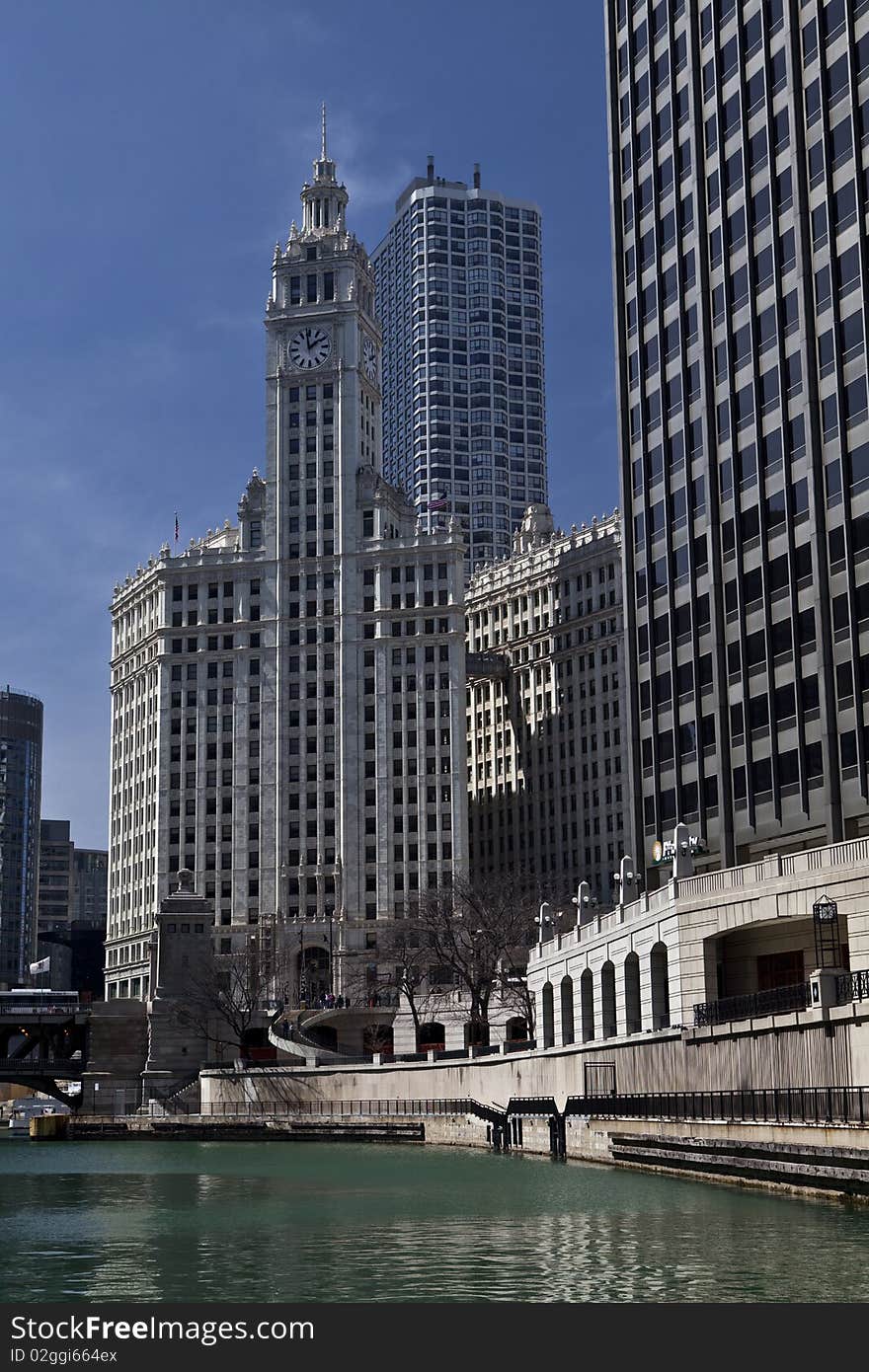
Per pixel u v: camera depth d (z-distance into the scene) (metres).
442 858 196.12
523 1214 53.25
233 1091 143.25
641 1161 69.94
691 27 99.50
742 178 93.75
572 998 100.44
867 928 61.38
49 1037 183.50
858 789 81.31
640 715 102.19
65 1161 105.31
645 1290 35.62
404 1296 36.25
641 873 100.44
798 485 87.56
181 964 170.62
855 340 83.38
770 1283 35.84
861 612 82.00
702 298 96.94
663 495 101.00
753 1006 64.00
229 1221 56.44
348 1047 163.75
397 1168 85.06
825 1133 51.22
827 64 86.50
